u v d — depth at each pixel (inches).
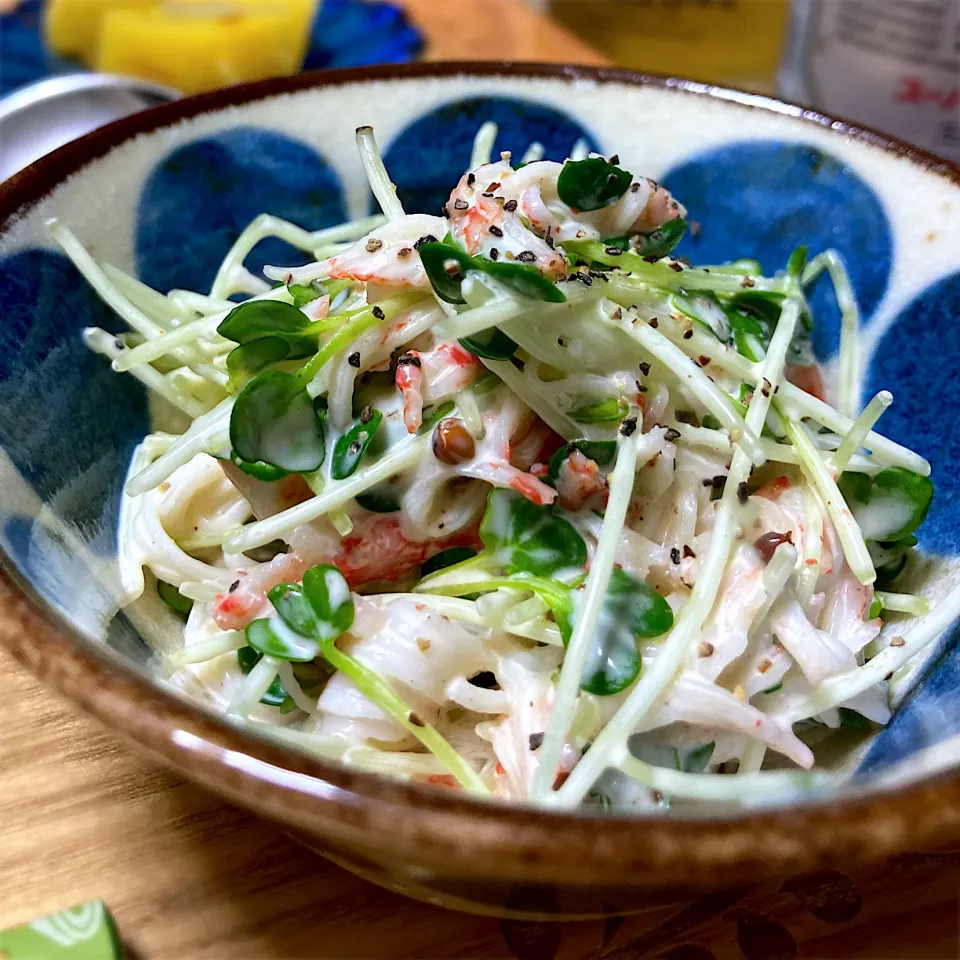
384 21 12.1
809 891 4.5
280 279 5.5
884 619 5.5
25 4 11.9
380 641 4.7
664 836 3.0
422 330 5.2
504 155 5.9
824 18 11.3
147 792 4.8
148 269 6.4
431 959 4.3
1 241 5.3
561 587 4.7
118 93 9.6
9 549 4.1
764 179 6.9
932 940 4.4
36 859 4.5
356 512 5.1
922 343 6.1
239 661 5.0
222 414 5.3
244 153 6.6
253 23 11.1
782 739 4.5
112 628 4.7
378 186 6.1
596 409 5.1
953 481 5.7
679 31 13.4
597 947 4.3
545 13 14.0
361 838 3.1
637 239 5.9
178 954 4.2
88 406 5.6
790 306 6.0
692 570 5.0
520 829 3.1
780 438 5.6
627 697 4.6
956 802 3.1
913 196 6.2
